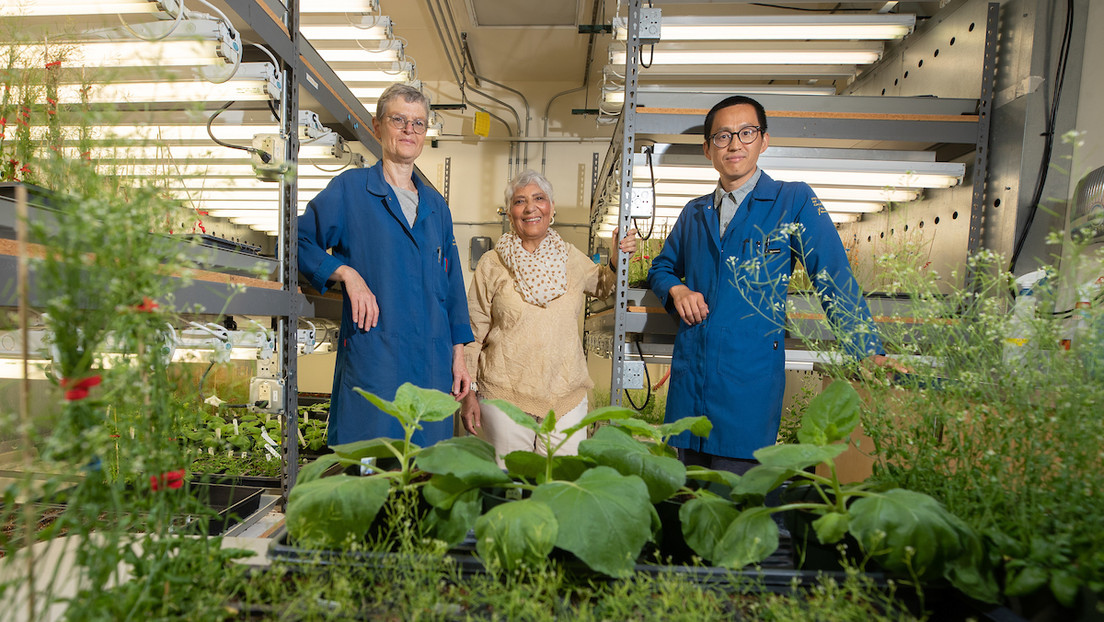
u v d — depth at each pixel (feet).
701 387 5.55
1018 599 1.82
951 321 2.44
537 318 7.30
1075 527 1.81
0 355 3.07
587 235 16.63
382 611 1.75
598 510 1.82
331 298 7.52
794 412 7.27
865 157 7.11
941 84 7.68
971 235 6.95
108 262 1.60
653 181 6.88
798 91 10.02
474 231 16.80
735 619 1.77
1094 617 1.65
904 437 2.40
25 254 1.58
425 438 5.99
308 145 7.27
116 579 1.64
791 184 5.59
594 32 13.06
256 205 9.37
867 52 8.18
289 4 6.01
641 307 6.81
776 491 2.50
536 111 16.87
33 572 1.51
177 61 4.71
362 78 9.31
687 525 2.08
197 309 2.56
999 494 2.02
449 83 16.85
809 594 1.86
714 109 5.84
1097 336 2.07
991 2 6.81
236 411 7.61
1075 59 6.34
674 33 7.28
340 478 2.07
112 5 4.40
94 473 1.63
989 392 2.20
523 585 1.78
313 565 1.87
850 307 3.42
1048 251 6.40
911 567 1.78
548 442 2.17
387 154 6.35
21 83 4.09
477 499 2.08
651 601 1.76
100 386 1.61
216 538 1.96
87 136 2.71
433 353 6.19
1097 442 1.88
